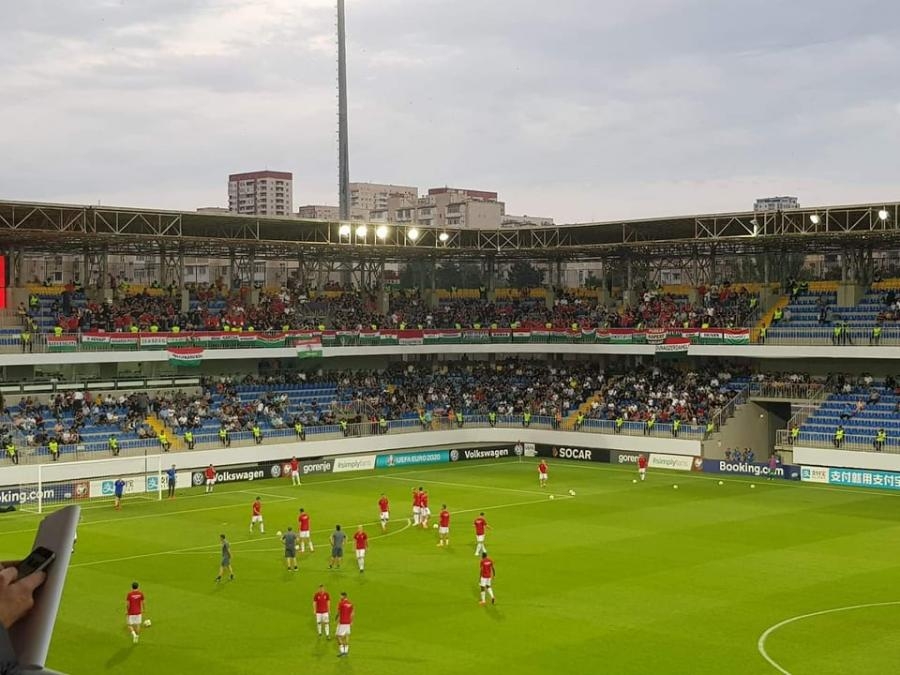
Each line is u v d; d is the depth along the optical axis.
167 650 35.56
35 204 74.62
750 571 47.50
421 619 39.41
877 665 33.47
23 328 80.12
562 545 53.88
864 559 50.12
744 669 33.09
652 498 70.31
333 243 89.81
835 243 89.06
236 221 85.25
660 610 40.56
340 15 122.06
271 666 33.69
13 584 3.63
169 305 90.81
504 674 32.69
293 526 60.50
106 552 52.69
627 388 93.88
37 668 3.39
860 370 87.69
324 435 85.19
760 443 88.00
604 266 102.25
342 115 123.75
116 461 73.44
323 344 90.62
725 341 86.75
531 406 95.25
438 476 82.25
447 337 96.81
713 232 87.25
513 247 96.50
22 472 69.25
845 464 76.56
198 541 55.75
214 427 82.12
